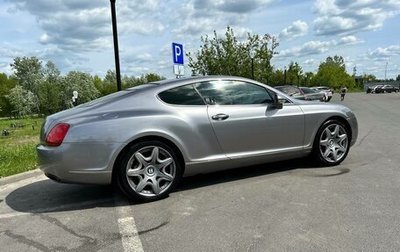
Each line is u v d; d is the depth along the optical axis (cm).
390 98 4341
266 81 3759
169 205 479
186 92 532
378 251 334
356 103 3266
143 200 492
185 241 373
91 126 472
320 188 515
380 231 373
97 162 471
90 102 534
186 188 546
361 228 381
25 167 725
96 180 475
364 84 11600
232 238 373
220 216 432
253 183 552
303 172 600
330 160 631
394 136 988
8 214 486
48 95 6375
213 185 553
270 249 346
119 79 993
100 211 475
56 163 467
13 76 8862
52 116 516
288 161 677
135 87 549
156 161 497
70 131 468
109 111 489
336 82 10369
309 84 10231
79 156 466
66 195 557
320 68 11225
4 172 689
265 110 570
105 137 472
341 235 368
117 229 413
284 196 488
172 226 412
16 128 2812
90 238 395
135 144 484
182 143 509
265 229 390
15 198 556
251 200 480
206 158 528
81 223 439
